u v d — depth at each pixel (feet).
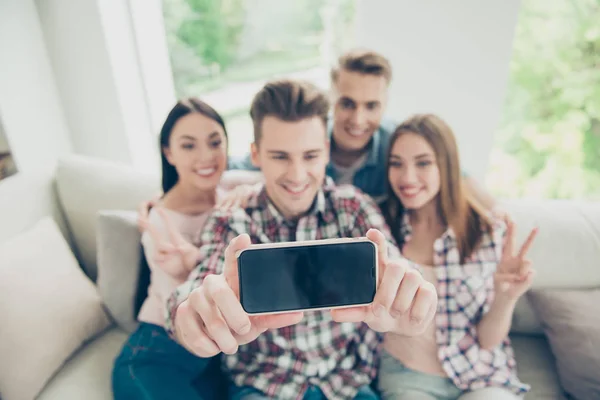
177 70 5.84
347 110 3.52
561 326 3.27
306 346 2.98
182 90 5.96
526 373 3.44
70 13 4.57
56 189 4.00
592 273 3.45
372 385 3.33
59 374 3.23
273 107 2.74
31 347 2.99
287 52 5.93
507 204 3.74
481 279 3.19
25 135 4.55
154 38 5.14
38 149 4.75
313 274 2.04
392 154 3.21
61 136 5.13
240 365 3.10
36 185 3.84
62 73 4.93
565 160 5.87
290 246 2.01
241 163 4.01
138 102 5.24
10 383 2.90
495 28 4.11
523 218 3.59
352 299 2.08
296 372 3.01
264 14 5.73
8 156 4.27
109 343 3.56
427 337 3.19
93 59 4.78
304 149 2.81
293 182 2.88
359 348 3.13
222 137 3.32
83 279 3.58
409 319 2.15
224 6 5.64
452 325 3.18
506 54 4.21
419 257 3.35
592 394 3.05
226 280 2.10
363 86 3.37
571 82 5.32
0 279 3.01
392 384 3.15
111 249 3.48
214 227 3.06
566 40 5.06
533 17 4.94
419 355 3.18
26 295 3.08
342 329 3.02
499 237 3.21
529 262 2.90
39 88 4.73
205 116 3.20
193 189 3.39
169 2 5.40
